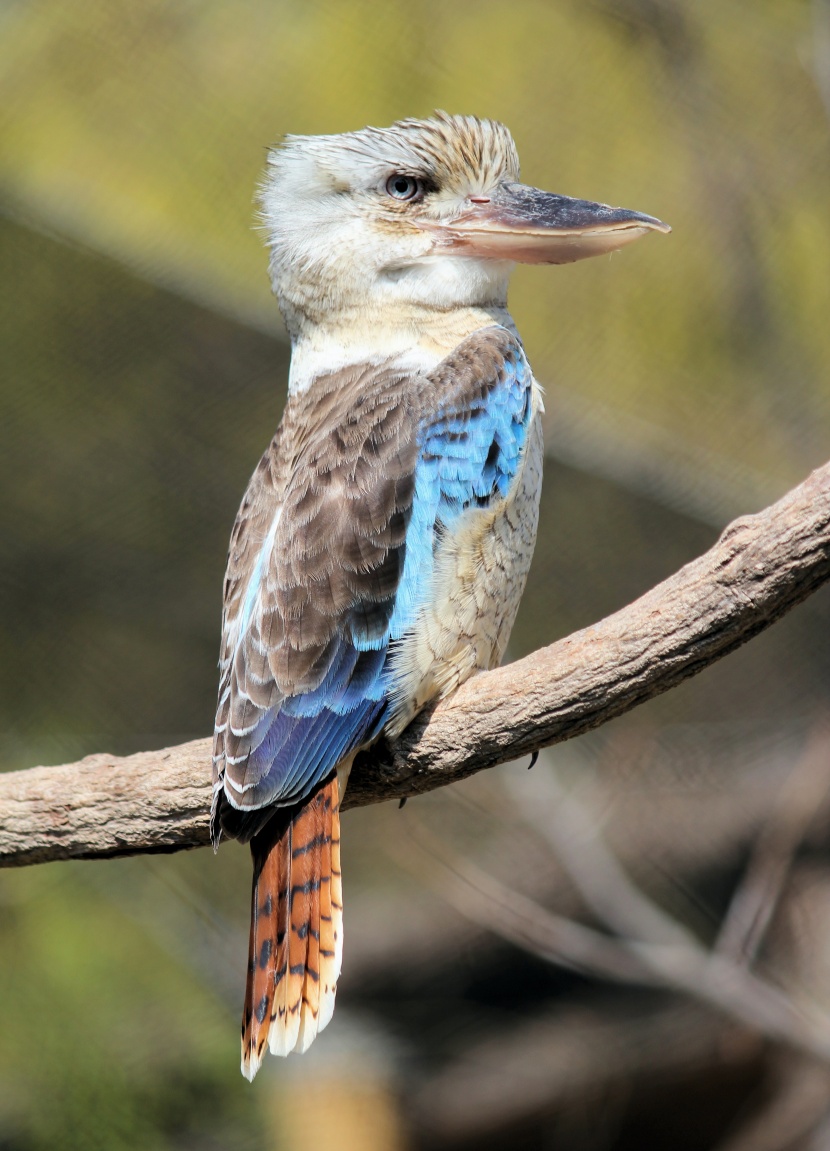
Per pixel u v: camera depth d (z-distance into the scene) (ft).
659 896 45.44
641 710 44.14
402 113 39.81
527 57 42.09
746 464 41.60
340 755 18.89
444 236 22.86
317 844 18.70
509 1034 46.32
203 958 38.37
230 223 36.83
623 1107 45.37
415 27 40.93
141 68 38.19
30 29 38.40
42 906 34.81
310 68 39.32
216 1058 34.55
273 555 19.53
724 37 44.11
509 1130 45.11
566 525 41.73
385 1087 43.62
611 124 42.60
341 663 18.94
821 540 16.85
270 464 21.74
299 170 23.40
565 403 40.47
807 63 43.57
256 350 37.60
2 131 37.09
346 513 19.62
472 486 20.57
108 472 39.96
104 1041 33.47
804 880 42.11
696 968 36.58
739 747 46.03
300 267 23.09
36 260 36.27
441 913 46.91
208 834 20.59
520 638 44.32
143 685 43.04
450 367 21.63
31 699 42.32
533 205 22.94
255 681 18.80
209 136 37.73
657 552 42.39
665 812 45.29
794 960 41.34
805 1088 42.88
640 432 40.70
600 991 46.80
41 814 20.90
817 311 43.78
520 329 41.37
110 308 36.96
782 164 43.88
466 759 19.33
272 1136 36.19
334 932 18.49
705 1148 45.42
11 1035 32.94
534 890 43.11
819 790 38.68
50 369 37.70
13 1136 32.07
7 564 41.16
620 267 42.34
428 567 19.81
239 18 39.55
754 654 44.80
